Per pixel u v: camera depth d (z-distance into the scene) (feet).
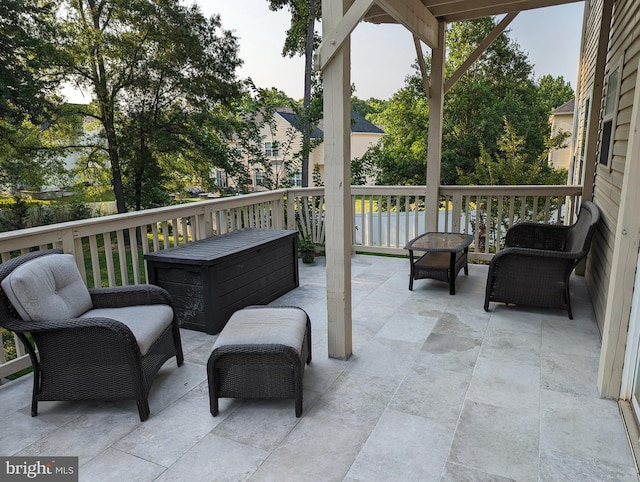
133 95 40.78
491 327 10.92
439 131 16.08
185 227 12.47
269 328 7.75
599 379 7.79
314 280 15.52
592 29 19.49
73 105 38.93
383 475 5.90
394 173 53.31
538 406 7.45
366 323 11.35
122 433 6.95
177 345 9.05
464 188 16.65
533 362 9.03
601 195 12.73
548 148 45.65
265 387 7.31
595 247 12.60
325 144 8.55
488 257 16.89
